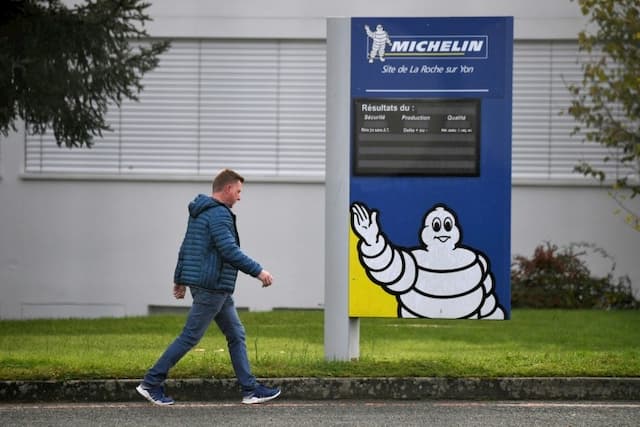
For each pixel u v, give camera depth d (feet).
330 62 75.87
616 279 148.97
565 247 150.30
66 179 152.05
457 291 75.31
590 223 150.30
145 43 150.82
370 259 75.92
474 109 74.84
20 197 152.46
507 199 74.84
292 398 70.69
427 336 107.96
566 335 108.47
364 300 76.02
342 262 76.13
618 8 134.62
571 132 144.36
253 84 152.25
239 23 151.33
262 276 66.28
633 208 149.28
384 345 96.63
